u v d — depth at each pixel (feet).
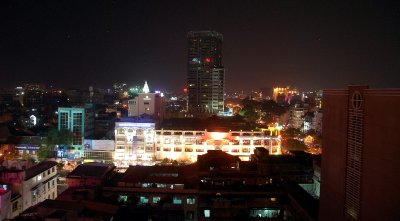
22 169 246.47
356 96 130.21
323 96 163.73
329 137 155.33
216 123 530.68
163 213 204.13
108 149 461.78
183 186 232.73
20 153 451.12
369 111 120.88
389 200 107.96
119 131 461.78
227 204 220.43
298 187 224.33
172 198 228.02
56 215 170.30
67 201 189.98
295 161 258.57
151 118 518.37
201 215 220.43
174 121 546.67
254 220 218.18
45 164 281.54
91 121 534.37
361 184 125.39
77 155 460.55
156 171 257.34
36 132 556.51
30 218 170.50
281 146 499.10
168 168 266.57
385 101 111.55
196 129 477.36
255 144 465.88
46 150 433.48
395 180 104.94
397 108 105.09
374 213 116.37
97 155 460.96
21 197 231.91
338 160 144.46
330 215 152.05
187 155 463.83
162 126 496.23
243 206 220.43
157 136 464.24
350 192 133.80
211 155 287.89
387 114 110.22
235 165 266.16
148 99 585.22
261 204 220.64
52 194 279.69
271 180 239.50
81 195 208.54
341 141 141.90
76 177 231.50
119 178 254.06
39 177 257.96
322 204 162.61
